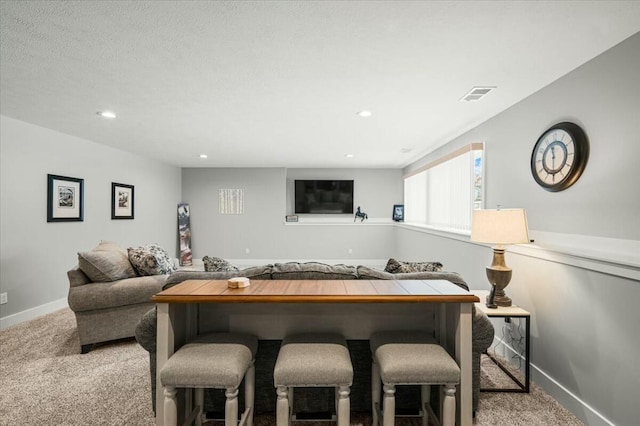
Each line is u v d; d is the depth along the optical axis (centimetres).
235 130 399
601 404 186
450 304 178
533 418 197
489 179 341
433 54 205
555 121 243
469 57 208
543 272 237
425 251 535
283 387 151
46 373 249
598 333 189
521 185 285
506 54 204
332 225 739
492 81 245
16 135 357
